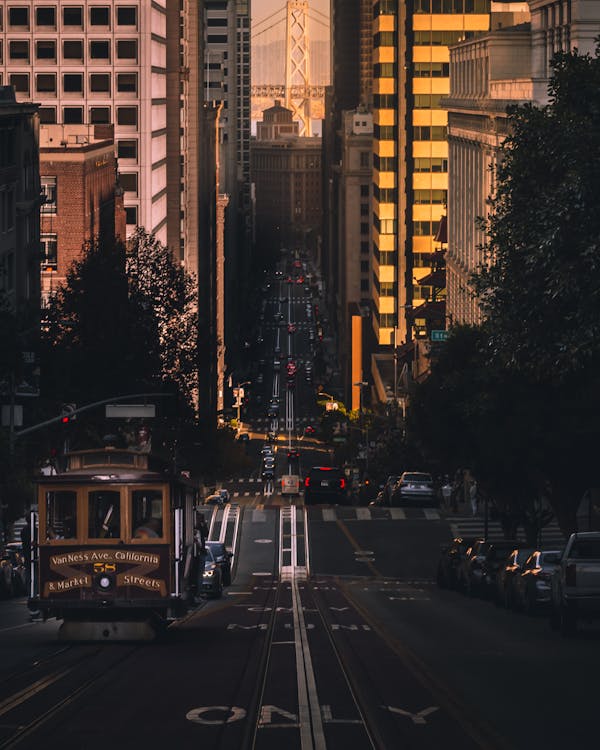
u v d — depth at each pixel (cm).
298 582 14438
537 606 8388
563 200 6712
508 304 8000
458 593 12075
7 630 7150
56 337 15375
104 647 6084
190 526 6962
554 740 3516
